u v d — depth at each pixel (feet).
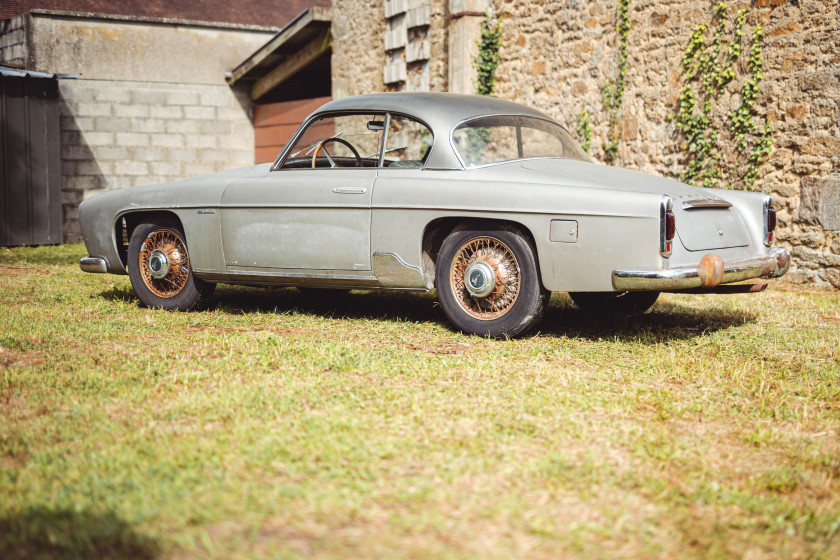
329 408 10.25
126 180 50.83
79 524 6.80
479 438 9.19
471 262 15.05
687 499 7.81
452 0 35.12
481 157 15.53
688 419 10.43
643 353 14.07
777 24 24.68
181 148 51.96
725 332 16.16
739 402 11.25
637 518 7.31
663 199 13.28
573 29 31.42
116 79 50.19
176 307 18.34
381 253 15.67
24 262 30.14
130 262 18.84
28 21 48.01
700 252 14.03
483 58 34.94
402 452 8.64
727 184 26.48
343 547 6.53
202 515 6.98
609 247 13.61
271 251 16.85
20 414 9.89
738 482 8.34
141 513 6.96
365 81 43.80
